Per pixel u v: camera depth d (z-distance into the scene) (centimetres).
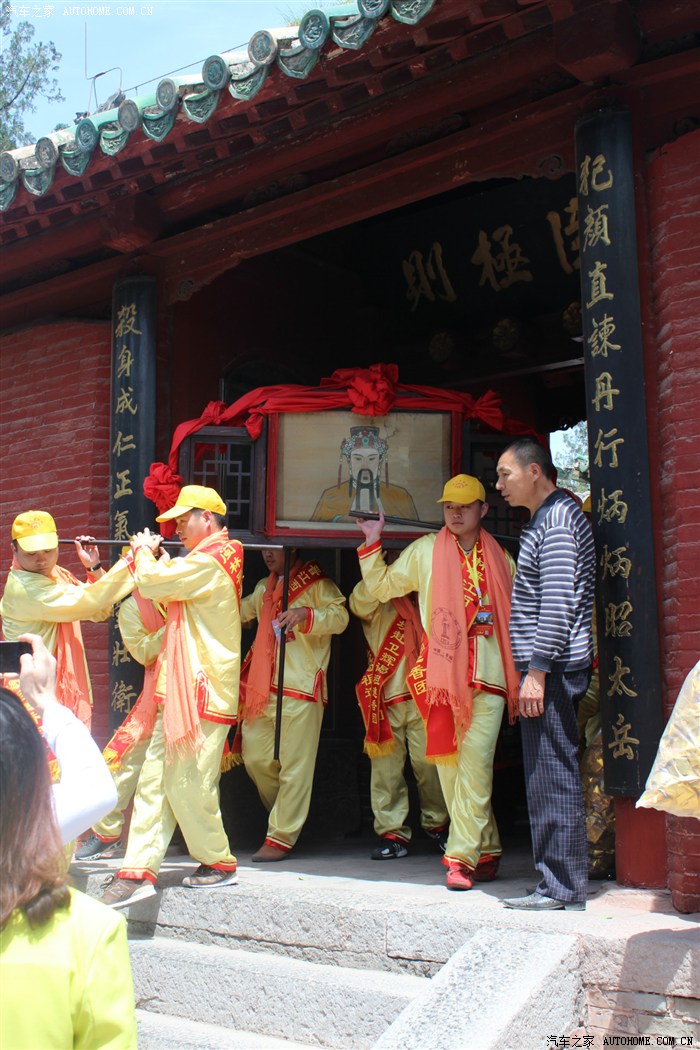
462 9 410
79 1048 167
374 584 530
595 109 463
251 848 648
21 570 529
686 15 438
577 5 431
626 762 421
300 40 450
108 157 542
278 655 591
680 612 422
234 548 513
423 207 756
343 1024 376
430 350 757
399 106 516
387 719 591
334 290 802
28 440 693
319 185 564
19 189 581
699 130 443
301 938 424
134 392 614
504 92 505
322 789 699
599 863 466
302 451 571
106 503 654
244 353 709
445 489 502
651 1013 340
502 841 646
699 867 394
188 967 427
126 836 598
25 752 172
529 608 429
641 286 453
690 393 432
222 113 496
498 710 479
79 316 686
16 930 167
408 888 463
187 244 614
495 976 338
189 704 479
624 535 432
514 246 700
